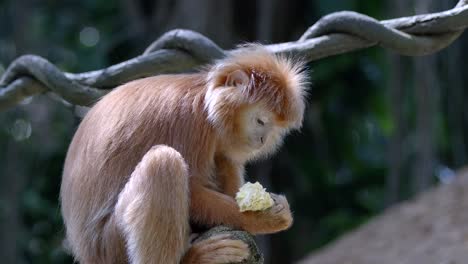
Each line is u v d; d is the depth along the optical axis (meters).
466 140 15.23
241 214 6.46
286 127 7.20
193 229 6.67
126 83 7.14
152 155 6.16
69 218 6.63
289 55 7.42
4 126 18.05
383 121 18.72
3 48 18.34
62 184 6.82
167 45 7.76
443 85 14.82
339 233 18.20
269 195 6.48
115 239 6.32
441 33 7.31
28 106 18.81
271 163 17.84
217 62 7.12
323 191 18.41
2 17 18.58
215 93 6.66
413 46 7.29
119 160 6.39
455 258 12.15
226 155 7.02
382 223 14.46
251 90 6.87
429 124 14.64
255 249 6.29
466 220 13.23
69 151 6.79
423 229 13.50
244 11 16.34
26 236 18.30
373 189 18.73
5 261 16.91
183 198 6.18
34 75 8.16
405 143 15.65
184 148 6.48
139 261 6.11
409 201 14.95
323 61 17.12
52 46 19.20
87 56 18.34
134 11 16.88
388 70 16.11
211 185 6.72
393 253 13.15
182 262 6.27
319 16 16.55
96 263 6.50
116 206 6.28
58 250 18.70
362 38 7.38
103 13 18.98
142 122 6.47
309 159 18.25
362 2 16.53
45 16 19.55
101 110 6.68
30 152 18.77
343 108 18.39
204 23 15.52
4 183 17.53
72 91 7.94
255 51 7.13
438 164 17.17
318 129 18.31
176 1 15.83
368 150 19.34
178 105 6.57
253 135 6.91
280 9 16.53
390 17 14.74
